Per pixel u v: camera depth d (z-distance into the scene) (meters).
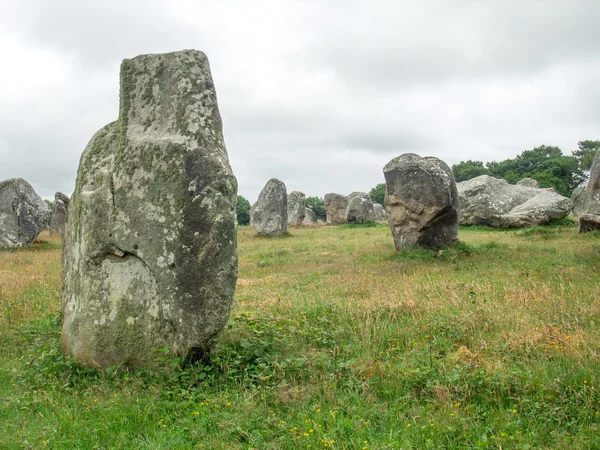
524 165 66.69
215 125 6.41
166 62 6.53
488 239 20.88
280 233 29.16
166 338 6.12
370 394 5.26
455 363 5.93
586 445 4.17
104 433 4.74
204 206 6.03
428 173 16.75
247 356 6.30
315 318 8.52
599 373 5.21
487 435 4.45
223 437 4.61
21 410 5.32
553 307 8.07
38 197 24.58
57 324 8.16
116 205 6.47
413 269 13.78
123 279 6.43
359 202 39.12
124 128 6.59
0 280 12.63
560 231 21.77
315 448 4.30
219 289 5.95
